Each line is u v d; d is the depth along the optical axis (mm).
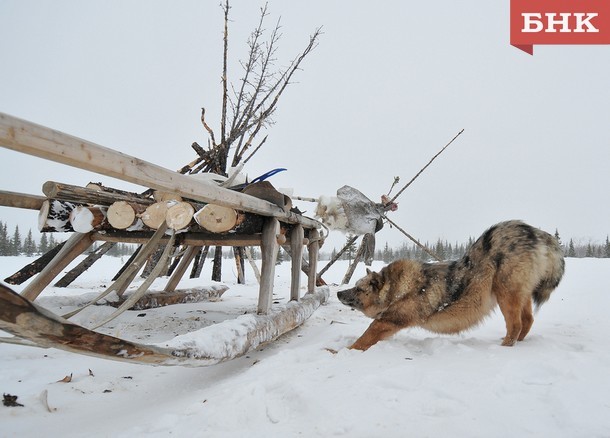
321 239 7535
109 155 2574
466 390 2561
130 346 2375
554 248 4234
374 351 3809
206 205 4492
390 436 2070
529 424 2127
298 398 2584
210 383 3512
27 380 3488
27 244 46188
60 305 6203
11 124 2027
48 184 3994
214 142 12008
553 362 3066
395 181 9469
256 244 5488
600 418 2146
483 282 4172
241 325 3873
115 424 2619
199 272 12781
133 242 5438
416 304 4297
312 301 6637
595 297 7168
